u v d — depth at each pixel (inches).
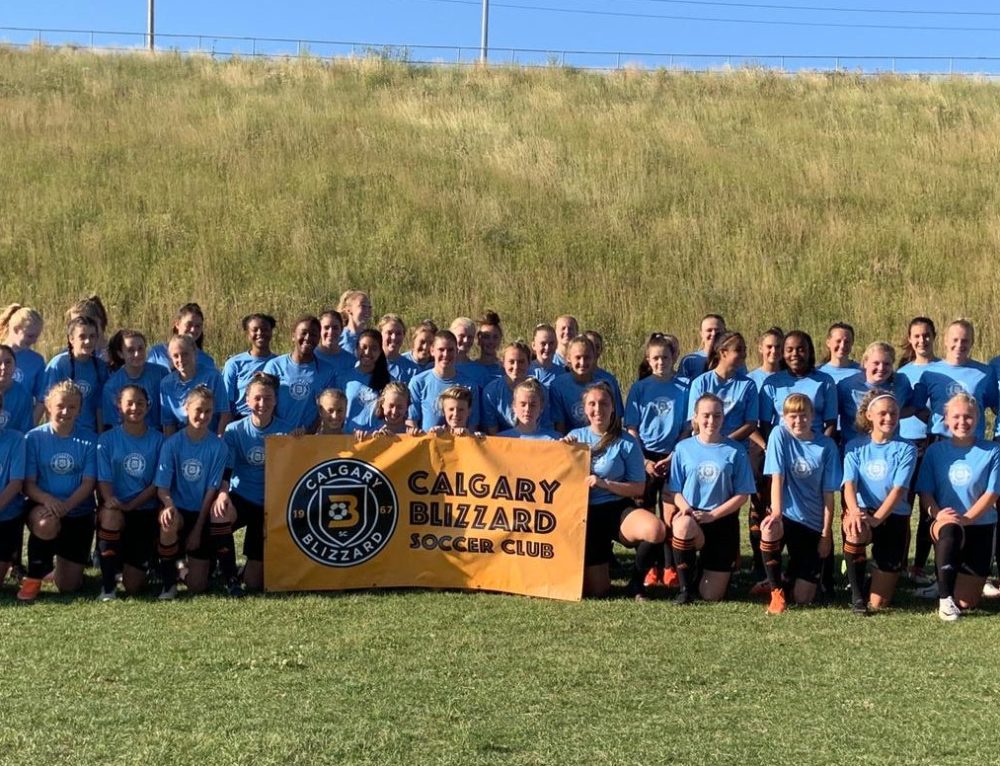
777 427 264.2
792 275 697.0
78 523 254.7
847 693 188.1
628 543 274.4
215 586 264.1
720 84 1164.5
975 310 645.3
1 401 255.9
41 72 1092.5
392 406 269.3
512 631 224.7
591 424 267.6
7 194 741.9
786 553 310.8
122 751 157.2
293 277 672.4
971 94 1098.1
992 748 163.6
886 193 808.3
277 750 158.1
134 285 649.6
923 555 284.7
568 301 663.1
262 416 265.4
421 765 154.5
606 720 173.2
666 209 781.3
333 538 261.1
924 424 298.4
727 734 168.1
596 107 1047.0
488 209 762.2
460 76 1187.3
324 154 851.4
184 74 1152.2
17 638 213.0
